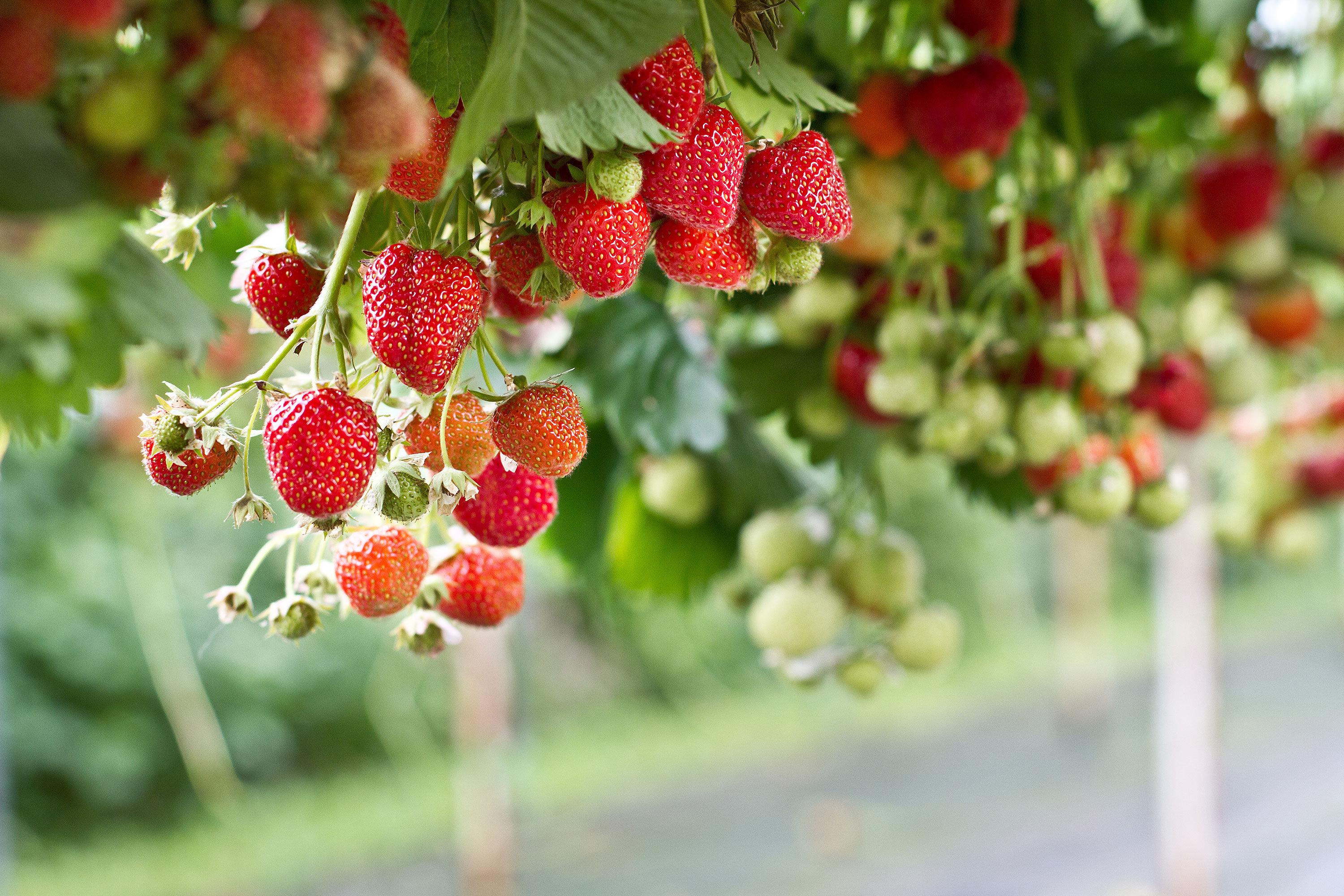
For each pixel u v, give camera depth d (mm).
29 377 737
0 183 668
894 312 986
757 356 1105
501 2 751
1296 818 4395
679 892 3793
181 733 4289
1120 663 7340
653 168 768
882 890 3828
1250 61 1498
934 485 6105
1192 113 1190
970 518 6980
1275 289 1511
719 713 5980
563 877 3926
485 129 725
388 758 4980
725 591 1269
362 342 832
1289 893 3602
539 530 806
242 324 1233
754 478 1268
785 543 1104
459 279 765
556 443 772
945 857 4113
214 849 4117
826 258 997
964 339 994
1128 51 1049
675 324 1131
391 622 4809
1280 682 6957
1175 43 1046
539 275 774
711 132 769
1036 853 4141
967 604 7250
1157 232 1475
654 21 737
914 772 5211
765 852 4180
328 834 4266
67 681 4398
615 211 761
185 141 680
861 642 1137
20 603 4328
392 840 4215
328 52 682
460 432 778
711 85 783
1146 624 8219
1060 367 971
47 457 4324
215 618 4629
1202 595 2166
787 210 786
